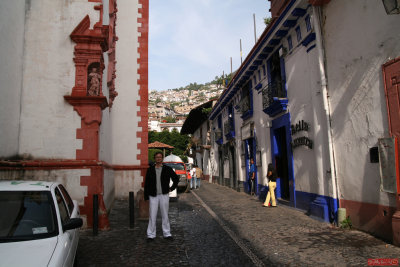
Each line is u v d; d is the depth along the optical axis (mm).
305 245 5793
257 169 14078
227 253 5418
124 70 14383
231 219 8703
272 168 11117
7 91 6551
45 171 7105
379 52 5969
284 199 11352
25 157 7168
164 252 5488
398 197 5469
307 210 9055
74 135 7402
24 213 3646
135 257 5211
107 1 9617
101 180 7465
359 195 6656
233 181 19484
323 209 7770
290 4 8828
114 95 11688
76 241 4211
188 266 4770
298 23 9250
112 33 10609
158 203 6426
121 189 13641
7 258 2908
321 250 5426
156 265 4816
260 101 13258
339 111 7316
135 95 14312
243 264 4840
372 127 6191
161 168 6480
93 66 7766
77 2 7812
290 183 10305
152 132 57531
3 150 6402
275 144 11828
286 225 7645
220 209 10734
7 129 6590
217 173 25016
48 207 3785
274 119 11656
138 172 13875
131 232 7074
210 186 22906
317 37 7980
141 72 14477
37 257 2934
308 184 9039
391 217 5703
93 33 7660
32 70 7453
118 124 14047
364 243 5695
